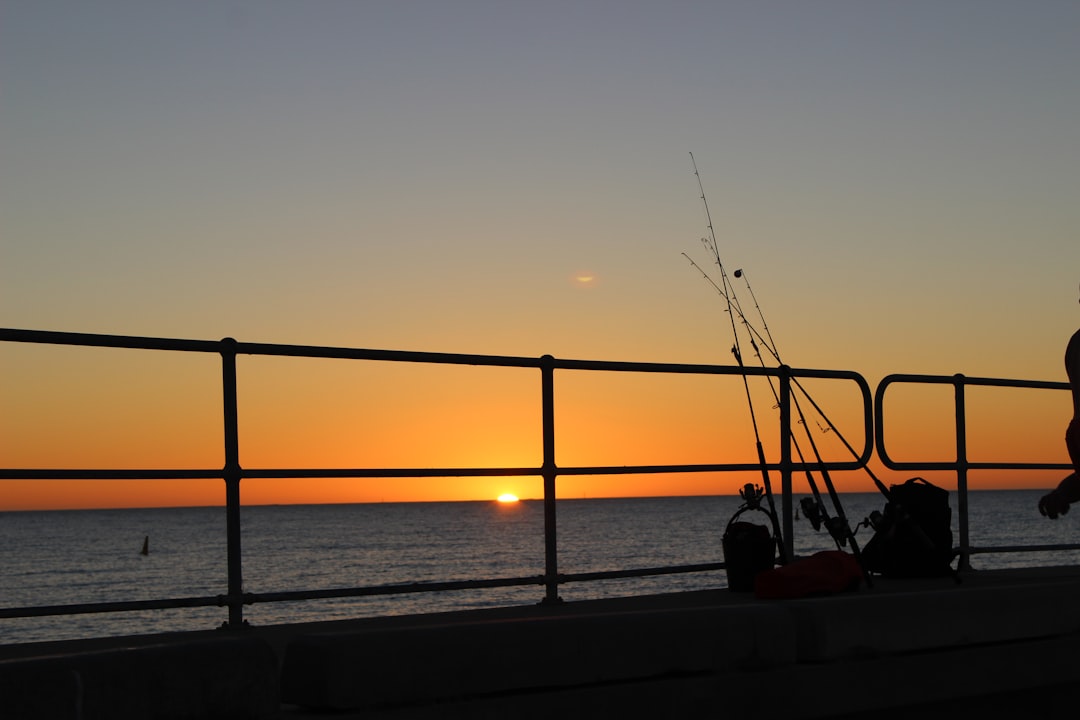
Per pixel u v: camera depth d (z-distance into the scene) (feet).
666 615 13.53
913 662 15.05
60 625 137.69
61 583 226.38
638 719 13.08
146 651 10.59
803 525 245.24
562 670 12.72
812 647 14.37
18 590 214.28
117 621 139.85
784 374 21.20
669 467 19.66
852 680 14.53
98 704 10.14
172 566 258.98
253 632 15.60
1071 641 16.57
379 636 11.73
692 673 13.58
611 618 13.17
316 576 223.51
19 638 122.52
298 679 11.60
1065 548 24.22
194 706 10.76
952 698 15.29
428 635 11.98
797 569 17.75
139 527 518.37
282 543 351.87
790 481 21.20
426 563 255.70
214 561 270.46
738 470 20.25
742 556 19.20
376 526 492.13
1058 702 16.46
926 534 20.62
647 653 13.30
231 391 16.03
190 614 143.33
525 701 12.41
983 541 291.79
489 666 12.25
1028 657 16.11
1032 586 16.70
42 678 9.84
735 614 13.98
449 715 11.93
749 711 13.79
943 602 15.47
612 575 18.54
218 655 10.96
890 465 22.09
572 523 485.56
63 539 416.67
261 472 16.29
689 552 278.26
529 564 245.86
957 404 23.27
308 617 134.72
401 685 11.71
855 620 14.65
